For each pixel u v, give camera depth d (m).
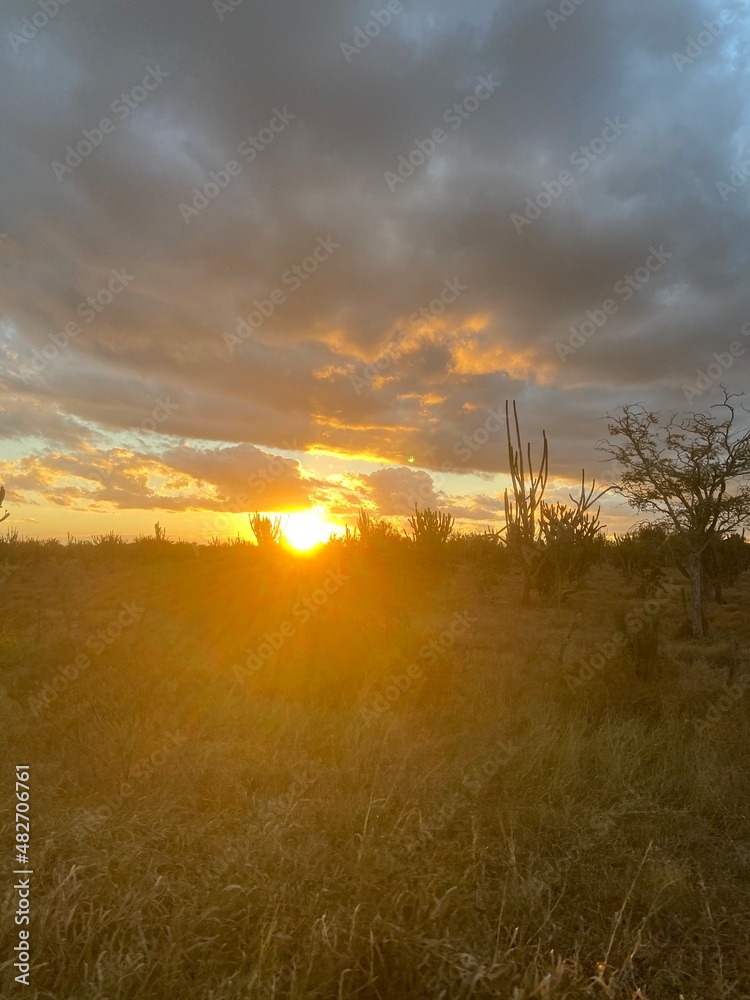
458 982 3.09
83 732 6.54
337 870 4.05
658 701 8.84
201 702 7.86
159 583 22.45
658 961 3.50
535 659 12.93
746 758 6.91
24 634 12.65
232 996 2.90
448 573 27.92
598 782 6.19
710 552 25.78
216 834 4.66
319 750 6.83
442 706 8.74
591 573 33.62
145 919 3.46
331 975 3.05
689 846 4.98
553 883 4.19
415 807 4.91
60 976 3.02
